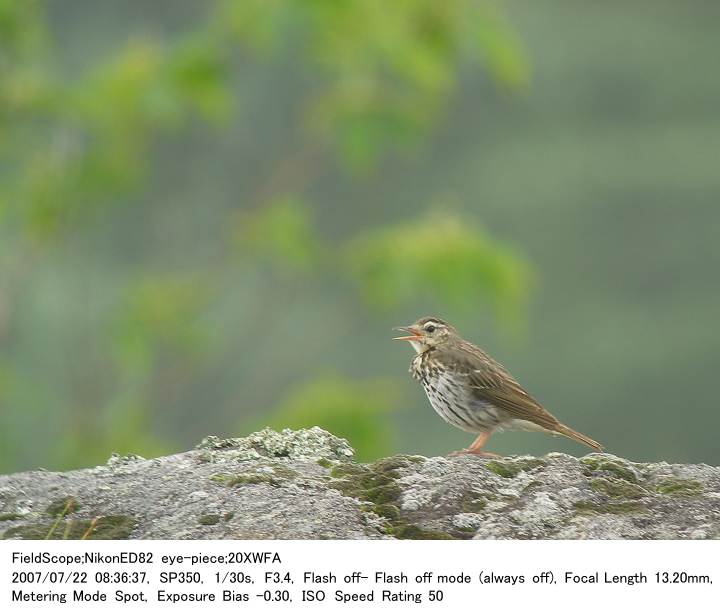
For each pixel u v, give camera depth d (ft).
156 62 54.54
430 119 57.72
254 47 55.11
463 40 53.78
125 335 57.82
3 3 51.67
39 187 56.13
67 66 101.24
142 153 58.65
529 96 127.54
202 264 92.53
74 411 58.49
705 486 19.72
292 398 48.75
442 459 20.44
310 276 59.77
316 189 105.19
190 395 83.61
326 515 18.97
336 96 56.08
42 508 19.56
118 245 91.30
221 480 19.95
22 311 67.26
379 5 53.67
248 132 101.96
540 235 120.47
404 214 110.93
